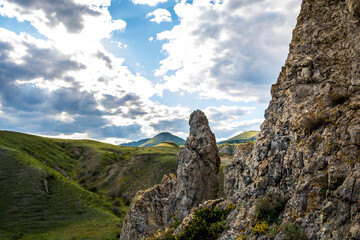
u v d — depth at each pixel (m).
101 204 122.88
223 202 19.50
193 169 27.83
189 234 17.97
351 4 16.14
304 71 17.70
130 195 146.12
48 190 124.69
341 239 10.34
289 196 13.98
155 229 32.19
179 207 27.66
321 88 16.22
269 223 13.69
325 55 17.20
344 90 14.84
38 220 96.19
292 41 20.14
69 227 93.62
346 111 13.51
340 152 12.41
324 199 12.04
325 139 13.48
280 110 18.55
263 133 18.64
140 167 177.75
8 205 103.81
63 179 142.25
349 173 11.47
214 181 28.02
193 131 30.80
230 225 16.33
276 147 16.56
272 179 15.54
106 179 176.25
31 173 133.00
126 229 35.12
